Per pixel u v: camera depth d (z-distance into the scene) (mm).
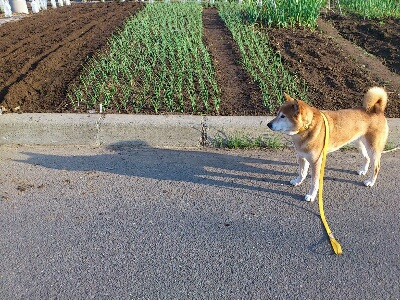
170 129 5430
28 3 19812
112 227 3793
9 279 3168
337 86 6852
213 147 5445
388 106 6129
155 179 4648
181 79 6980
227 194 4355
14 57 8883
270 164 5020
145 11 14016
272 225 3832
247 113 5891
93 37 10508
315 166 4227
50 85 7023
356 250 3484
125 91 6633
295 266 3303
